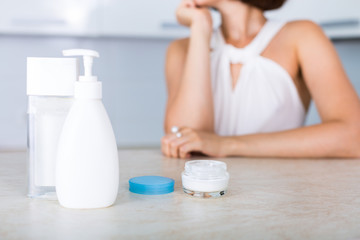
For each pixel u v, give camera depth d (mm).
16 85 2596
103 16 2373
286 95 1438
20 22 2291
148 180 646
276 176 781
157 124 2814
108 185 528
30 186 587
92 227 457
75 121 514
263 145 1059
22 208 534
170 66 1554
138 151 1155
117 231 444
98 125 518
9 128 2598
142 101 2783
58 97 570
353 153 1090
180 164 918
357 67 2742
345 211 530
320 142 1064
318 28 1405
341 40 2730
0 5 2264
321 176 784
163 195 613
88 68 519
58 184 526
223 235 431
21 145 2607
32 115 575
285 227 460
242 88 1456
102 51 2701
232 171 836
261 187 677
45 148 576
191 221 482
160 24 2438
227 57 1473
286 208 543
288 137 1076
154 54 2777
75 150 513
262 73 1438
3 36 2559
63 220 483
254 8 1476
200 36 1354
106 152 523
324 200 590
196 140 1031
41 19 2312
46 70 557
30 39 2596
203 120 1318
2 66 2574
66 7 2332
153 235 430
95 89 517
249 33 1494
